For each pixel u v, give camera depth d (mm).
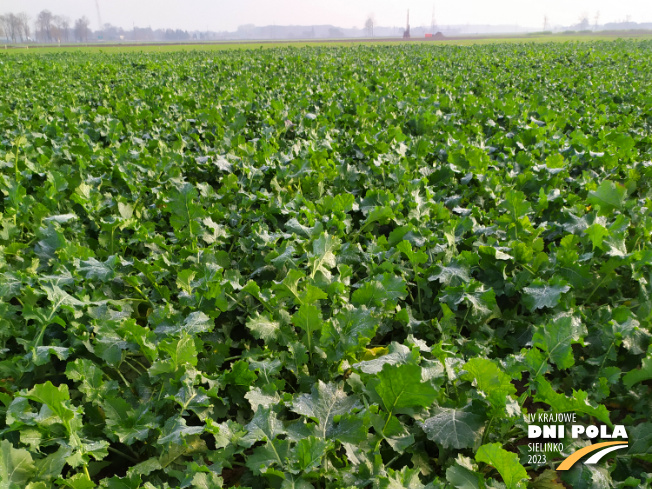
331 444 2127
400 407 2225
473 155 5988
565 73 19344
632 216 4551
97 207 4715
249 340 3350
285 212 4574
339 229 4223
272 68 21766
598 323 3289
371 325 2811
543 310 3553
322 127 8086
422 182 5551
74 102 11711
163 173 5914
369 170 6289
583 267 3582
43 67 22734
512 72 19469
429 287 3697
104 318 3059
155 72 21109
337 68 21766
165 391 2555
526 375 3398
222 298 3158
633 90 13641
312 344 2936
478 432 2363
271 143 7352
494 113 10297
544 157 6938
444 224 4398
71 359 2867
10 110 10445
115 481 2082
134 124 8477
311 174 5734
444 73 19250
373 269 3707
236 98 11727
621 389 2930
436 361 2590
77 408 2232
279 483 2150
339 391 2469
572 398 2385
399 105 10406
